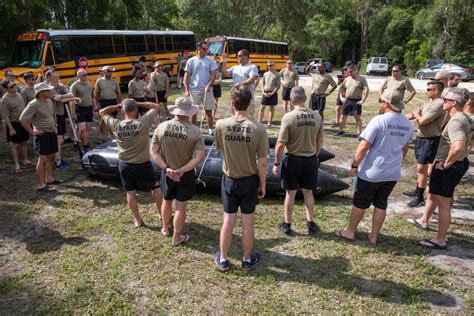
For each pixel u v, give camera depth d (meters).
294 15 40.22
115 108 4.57
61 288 3.65
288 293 3.59
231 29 36.06
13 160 7.50
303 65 35.19
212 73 7.76
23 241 4.52
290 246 4.40
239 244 4.44
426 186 5.97
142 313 3.33
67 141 8.68
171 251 4.26
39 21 20.92
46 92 5.64
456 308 3.39
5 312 3.34
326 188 5.62
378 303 3.45
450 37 34.00
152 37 20.25
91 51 16.64
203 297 3.53
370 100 16.25
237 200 3.78
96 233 4.69
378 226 4.35
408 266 4.02
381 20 42.47
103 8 23.84
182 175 4.08
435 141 5.21
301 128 4.27
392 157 4.03
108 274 3.85
